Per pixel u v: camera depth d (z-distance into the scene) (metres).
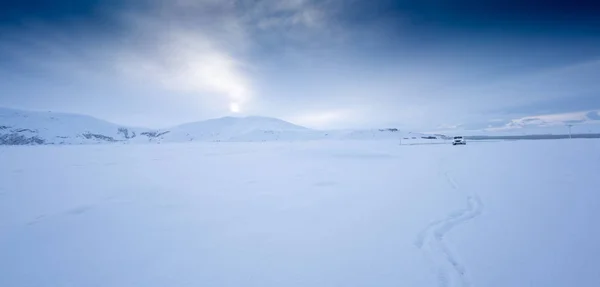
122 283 4.24
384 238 5.54
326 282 4.04
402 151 31.67
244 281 4.16
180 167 19.55
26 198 10.03
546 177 10.96
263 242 5.59
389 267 4.38
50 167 19.81
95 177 14.85
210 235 6.09
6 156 30.67
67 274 4.56
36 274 4.59
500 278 3.87
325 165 19.30
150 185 12.33
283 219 7.05
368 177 13.33
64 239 6.05
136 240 5.91
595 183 9.45
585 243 4.77
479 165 15.96
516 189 9.07
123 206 8.77
